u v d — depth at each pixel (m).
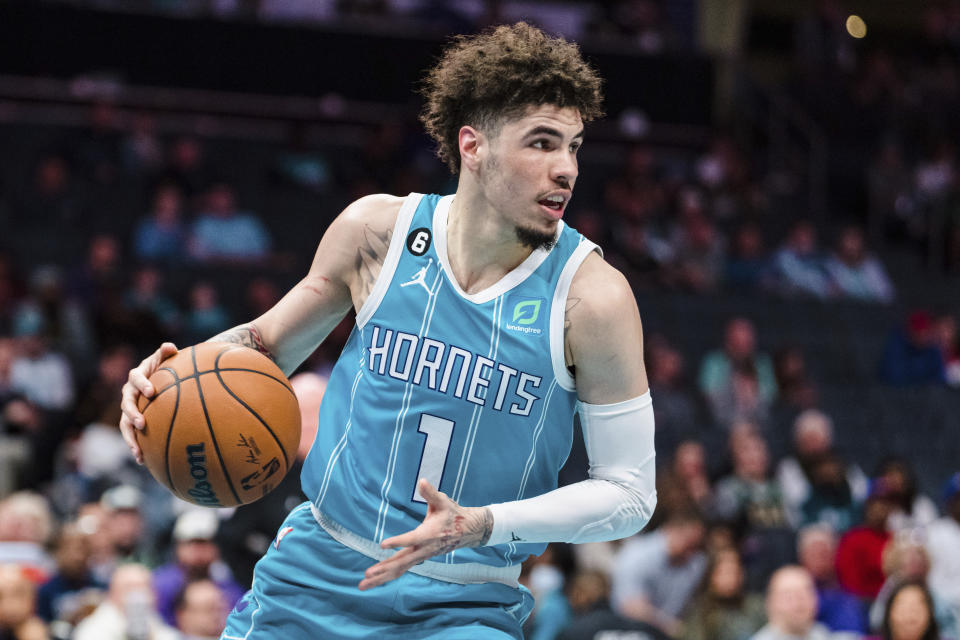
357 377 2.74
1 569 5.36
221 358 2.76
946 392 11.62
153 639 5.49
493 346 2.62
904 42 20.81
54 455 8.77
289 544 2.78
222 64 14.85
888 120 17.12
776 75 19.55
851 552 7.72
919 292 14.53
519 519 2.51
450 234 2.70
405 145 14.50
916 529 7.55
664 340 11.55
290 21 15.05
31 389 9.37
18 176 12.93
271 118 15.05
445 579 2.67
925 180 16.14
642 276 12.95
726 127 16.47
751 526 8.38
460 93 2.65
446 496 2.49
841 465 9.10
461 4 15.94
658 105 16.30
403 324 2.68
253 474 2.72
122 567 5.61
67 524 6.84
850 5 20.67
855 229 14.27
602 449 2.65
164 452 2.69
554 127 2.56
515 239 2.63
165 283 11.29
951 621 6.90
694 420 10.74
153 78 14.61
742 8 18.36
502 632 2.65
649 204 14.22
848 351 12.55
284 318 2.88
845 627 7.05
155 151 13.48
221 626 5.63
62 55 14.27
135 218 12.54
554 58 2.58
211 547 5.69
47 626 6.02
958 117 17.50
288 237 13.09
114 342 10.12
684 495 8.03
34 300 10.32
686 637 6.65
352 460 2.71
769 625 6.40
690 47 17.88
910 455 10.95
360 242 2.78
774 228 15.05
